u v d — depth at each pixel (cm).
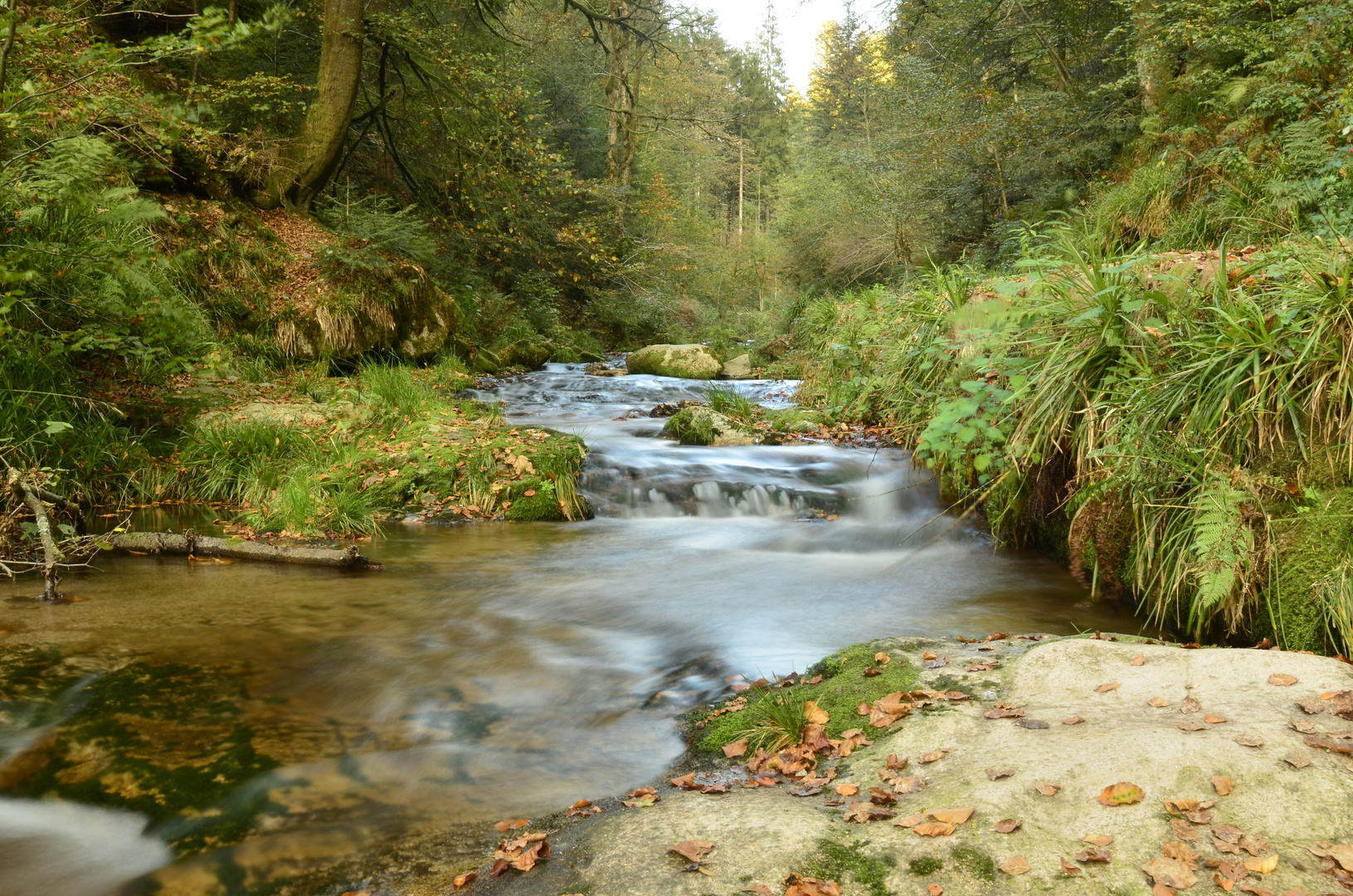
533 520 689
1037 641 365
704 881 207
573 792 273
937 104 1611
